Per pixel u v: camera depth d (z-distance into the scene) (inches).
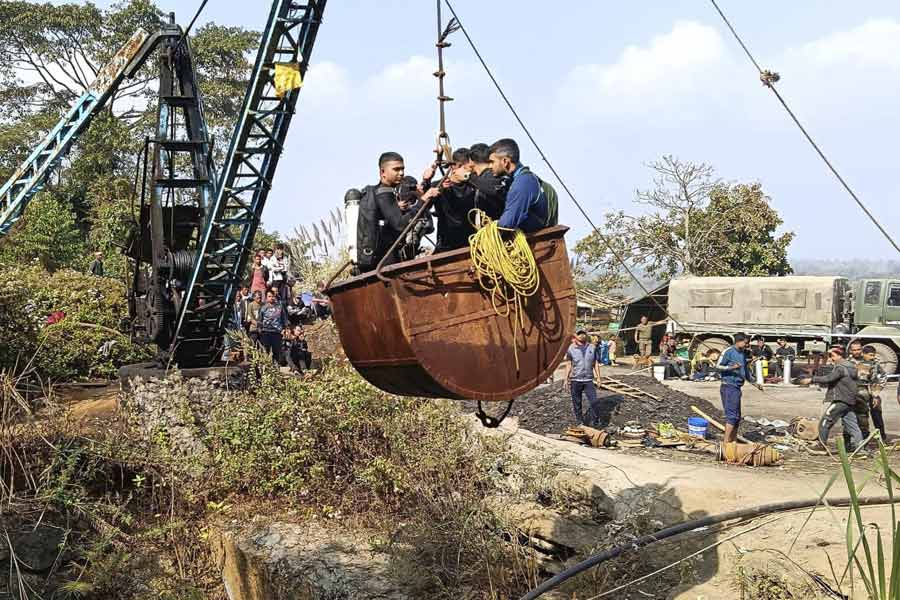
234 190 555.5
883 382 577.6
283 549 437.4
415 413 481.4
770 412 711.7
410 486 446.0
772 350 1061.1
